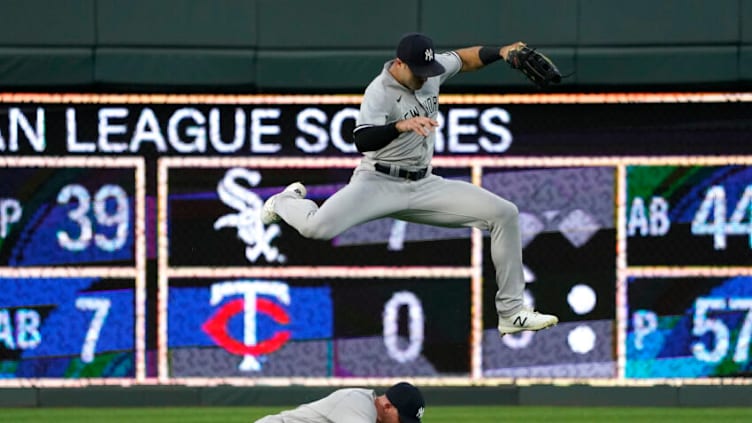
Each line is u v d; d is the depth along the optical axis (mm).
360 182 30844
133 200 49312
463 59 31359
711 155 49125
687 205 49312
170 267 49406
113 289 49469
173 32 47469
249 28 47469
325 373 49531
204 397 49438
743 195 49219
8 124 48938
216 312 49531
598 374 49531
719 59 47031
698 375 49500
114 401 49438
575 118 49125
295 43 47438
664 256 49406
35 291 49375
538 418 47156
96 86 48125
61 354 49500
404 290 49531
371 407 30172
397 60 29688
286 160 49031
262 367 49562
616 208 49281
